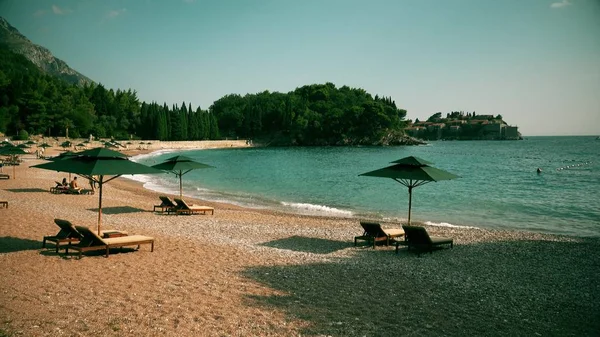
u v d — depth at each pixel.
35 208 19.78
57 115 110.81
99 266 10.70
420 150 139.88
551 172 55.19
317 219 20.83
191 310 7.75
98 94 142.75
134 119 142.62
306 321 7.38
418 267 11.69
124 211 21.27
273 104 196.50
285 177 47.34
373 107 179.50
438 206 26.64
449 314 8.04
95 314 7.36
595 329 7.53
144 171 12.55
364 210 25.05
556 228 20.16
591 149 138.62
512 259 13.05
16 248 12.26
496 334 7.14
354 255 13.22
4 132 99.81
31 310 7.43
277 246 14.44
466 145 191.50
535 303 8.89
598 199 29.86
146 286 9.13
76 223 16.72
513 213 24.27
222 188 36.53
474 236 16.89
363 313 7.91
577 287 10.14
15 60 145.00
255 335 6.68
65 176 39.50
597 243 15.70
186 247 13.24
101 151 12.64
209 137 161.25
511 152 122.38
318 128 181.12
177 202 21.36
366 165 69.19
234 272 10.53
